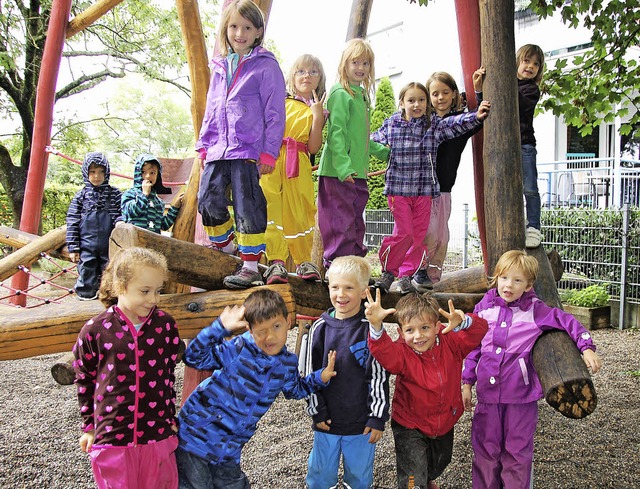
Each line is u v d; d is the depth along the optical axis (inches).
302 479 141.4
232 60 113.4
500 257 120.0
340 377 106.7
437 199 147.2
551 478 142.5
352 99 134.6
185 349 95.4
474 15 131.0
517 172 121.9
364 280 108.6
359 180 137.9
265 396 96.0
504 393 113.2
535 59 160.1
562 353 103.9
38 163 261.1
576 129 506.3
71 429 177.6
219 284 114.0
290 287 115.3
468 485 139.1
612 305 337.4
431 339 106.9
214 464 95.5
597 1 224.8
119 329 86.7
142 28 636.7
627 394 215.5
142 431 86.5
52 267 490.3
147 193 171.0
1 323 99.2
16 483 138.5
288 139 129.7
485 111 123.6
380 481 141.5
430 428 109.0
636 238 331.0
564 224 368.2
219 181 112.3
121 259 85.8
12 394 215.8
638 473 145.6
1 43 529.0
